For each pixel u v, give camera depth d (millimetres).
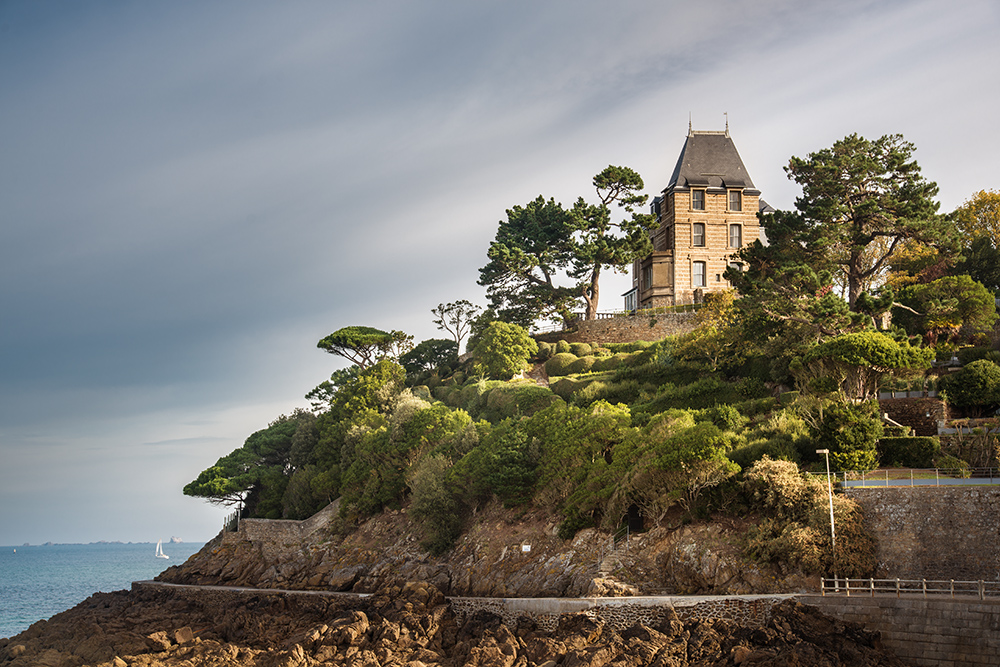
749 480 54688
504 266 114188
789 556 49344
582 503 62906
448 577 67188
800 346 70375
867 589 47062
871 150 79062
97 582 179750
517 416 83000
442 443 82625
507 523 70688
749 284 77062
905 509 50438
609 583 54594
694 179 115500
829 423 57562
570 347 108000
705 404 75438
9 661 59219
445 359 119188
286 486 101188
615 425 67562
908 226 74875
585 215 115688
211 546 98688
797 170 81375
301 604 67750
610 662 45219
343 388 110500
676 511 58812
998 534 47594
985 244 87500
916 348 63844
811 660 42094
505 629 52469
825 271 74875
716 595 49500
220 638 62969
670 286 114000
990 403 63188
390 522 82938
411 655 53625
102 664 54750
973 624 41594
